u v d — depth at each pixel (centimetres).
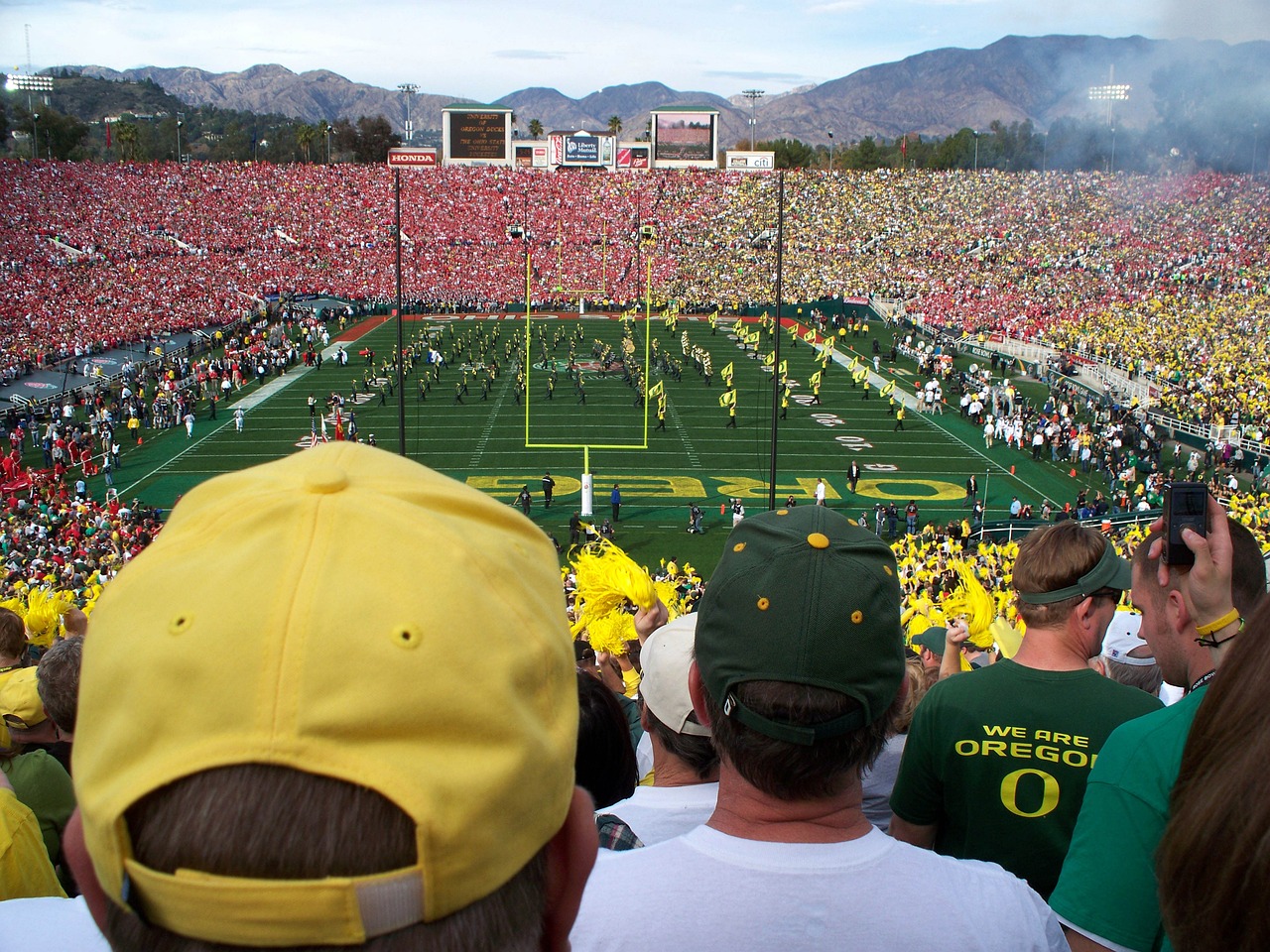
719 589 205
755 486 3353
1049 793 278
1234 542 242
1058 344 5122
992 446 3844
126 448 3719
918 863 189
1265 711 138
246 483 115
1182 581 242
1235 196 7281
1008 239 7231
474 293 6975
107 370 4616
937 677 443
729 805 200
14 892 243
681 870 185
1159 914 195
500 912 108
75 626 620
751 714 190
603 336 5991
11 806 251
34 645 808
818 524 207
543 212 7744
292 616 100
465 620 105
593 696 308
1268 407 3650
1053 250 6956
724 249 7456
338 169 8006
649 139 6469
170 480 3353
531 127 10025
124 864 98
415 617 102
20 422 3800
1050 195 7688
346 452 122
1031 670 288
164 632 101
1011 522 2959
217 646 99
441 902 100
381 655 99
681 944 176
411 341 5725
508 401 4456
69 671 338
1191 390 4019
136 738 100
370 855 97
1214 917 138
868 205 7788
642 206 7794
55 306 5631
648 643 293
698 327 6397
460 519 119
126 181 7575
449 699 101
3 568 2202
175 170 7800
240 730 97
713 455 3694
